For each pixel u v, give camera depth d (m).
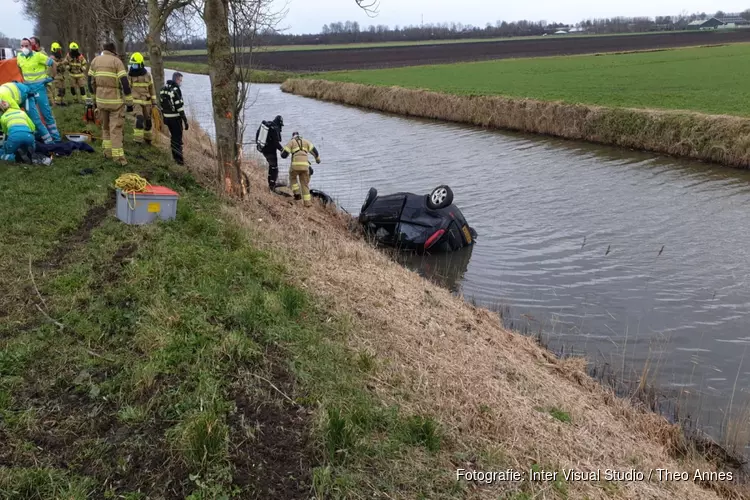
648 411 6.80
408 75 48.75
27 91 10.54
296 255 8.38
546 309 9.55
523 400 5.93
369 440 4.45
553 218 14.22
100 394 4.56
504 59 63.97
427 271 11.26
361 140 25.95
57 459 3.95
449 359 6.38
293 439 4.36
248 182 11.36
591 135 24.64
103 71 10.42
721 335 8.56
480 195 16.36
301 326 6.07
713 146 19.81
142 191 7.75
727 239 12.39
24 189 8.64
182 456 3.97
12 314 5.46
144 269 6.38
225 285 6.43
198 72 68.94
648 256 11.62
